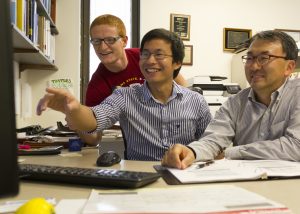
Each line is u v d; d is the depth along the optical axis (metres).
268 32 1.27
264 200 0.54
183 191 0.60
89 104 1.97
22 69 2.64
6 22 0.33
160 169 0.87
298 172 0.80
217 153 1.21
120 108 1.38
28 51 2.04
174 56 1.39
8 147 0.33
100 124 1.21
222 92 3.09
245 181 0.75
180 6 3.55
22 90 2.65
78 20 2.96
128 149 1.46
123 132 1.47
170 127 1.42
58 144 1.42
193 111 1.46
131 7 3.49
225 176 0.76
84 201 0.56
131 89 1.45
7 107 0.33
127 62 2.00
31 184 0.71
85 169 0.77
